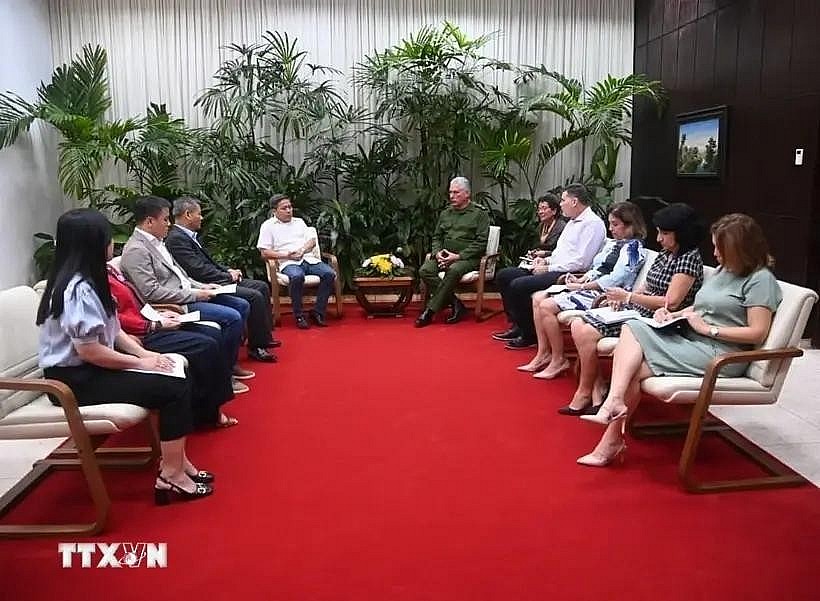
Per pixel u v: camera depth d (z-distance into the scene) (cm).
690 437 276
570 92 677
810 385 414
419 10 702
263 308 471
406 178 711
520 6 712
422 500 274
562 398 393
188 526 256
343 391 409
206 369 334
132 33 676
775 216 514
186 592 216
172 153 628
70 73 616
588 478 292
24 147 604
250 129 671
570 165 745
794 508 266
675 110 657
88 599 213
